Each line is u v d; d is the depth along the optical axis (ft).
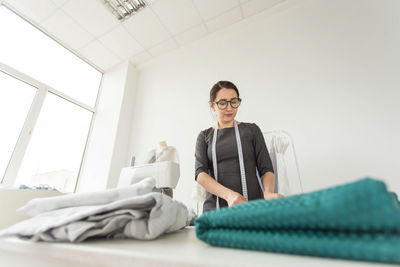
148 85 9.44
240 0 7.06
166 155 4.06
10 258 0.93
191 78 8.28
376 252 0.50
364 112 4.99
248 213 0.73
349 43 5.80
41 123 7.33
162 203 1.09
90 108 9.27
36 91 7.36
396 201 1.07
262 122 6.16
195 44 8.73
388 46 5.25
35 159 6.90
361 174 4.56
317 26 6.50
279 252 0.68
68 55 8.91
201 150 3.16
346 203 0.53
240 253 0.70
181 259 0.63
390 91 4.87
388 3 5.60
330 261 0.57
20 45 7.17
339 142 5.01
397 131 4.52
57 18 7.57
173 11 7.40
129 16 7.61
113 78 9.86
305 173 5.07
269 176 2.69
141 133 8.49
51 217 0.99
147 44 8.86
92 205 1.09
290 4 7.13
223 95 3.17
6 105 6.45
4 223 3.62
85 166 8.36
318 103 5.60
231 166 2.83
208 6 7.23
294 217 0.62
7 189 3.82
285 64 6.56
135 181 3.78
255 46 7.38
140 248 0.79
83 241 0.94
